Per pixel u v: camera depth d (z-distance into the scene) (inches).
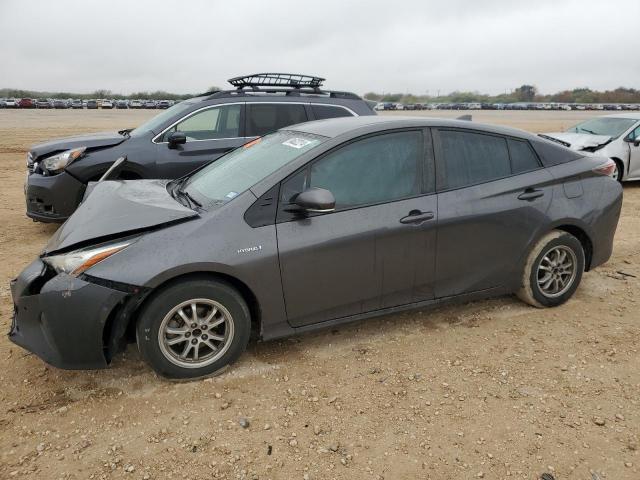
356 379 135.5
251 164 152.9
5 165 537.3
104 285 119.3
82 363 124.3
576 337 157.3
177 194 157.4
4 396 127.2
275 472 104.0
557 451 109.7
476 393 129.6
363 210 141.5
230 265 127.0
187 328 129.0
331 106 304.0
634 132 421.7
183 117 275.6
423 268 150.7
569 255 173.3
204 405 124.3
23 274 127.6
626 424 118.1
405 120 153.9
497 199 157.4
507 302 181.0
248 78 297.0
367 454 109.0
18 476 102.3
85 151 257.1
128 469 104.6
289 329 139.9
